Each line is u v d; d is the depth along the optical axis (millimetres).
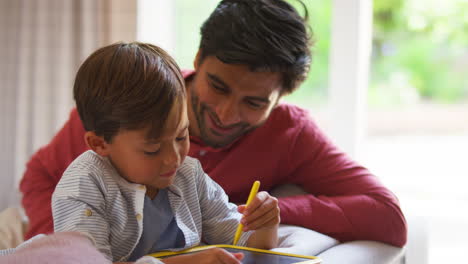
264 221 938
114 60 825
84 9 2156
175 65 865
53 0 2193
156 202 928
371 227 1224
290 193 1338
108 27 2158
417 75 4414
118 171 881
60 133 1399
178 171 977
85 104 837
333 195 1314
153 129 801
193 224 961
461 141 4172
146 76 804
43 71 2215
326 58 2895
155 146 815
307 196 1265
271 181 1339
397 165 3375
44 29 2201
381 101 4449
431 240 2486
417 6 3863
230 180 1285
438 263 2279
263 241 977
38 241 759
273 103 1160
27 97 2250
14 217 1611
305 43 1135
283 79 1146
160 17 2346
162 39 2381
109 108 805
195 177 1001
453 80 4426
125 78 805
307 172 1342
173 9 2529
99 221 831
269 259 851
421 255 1405
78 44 2209
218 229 1011
